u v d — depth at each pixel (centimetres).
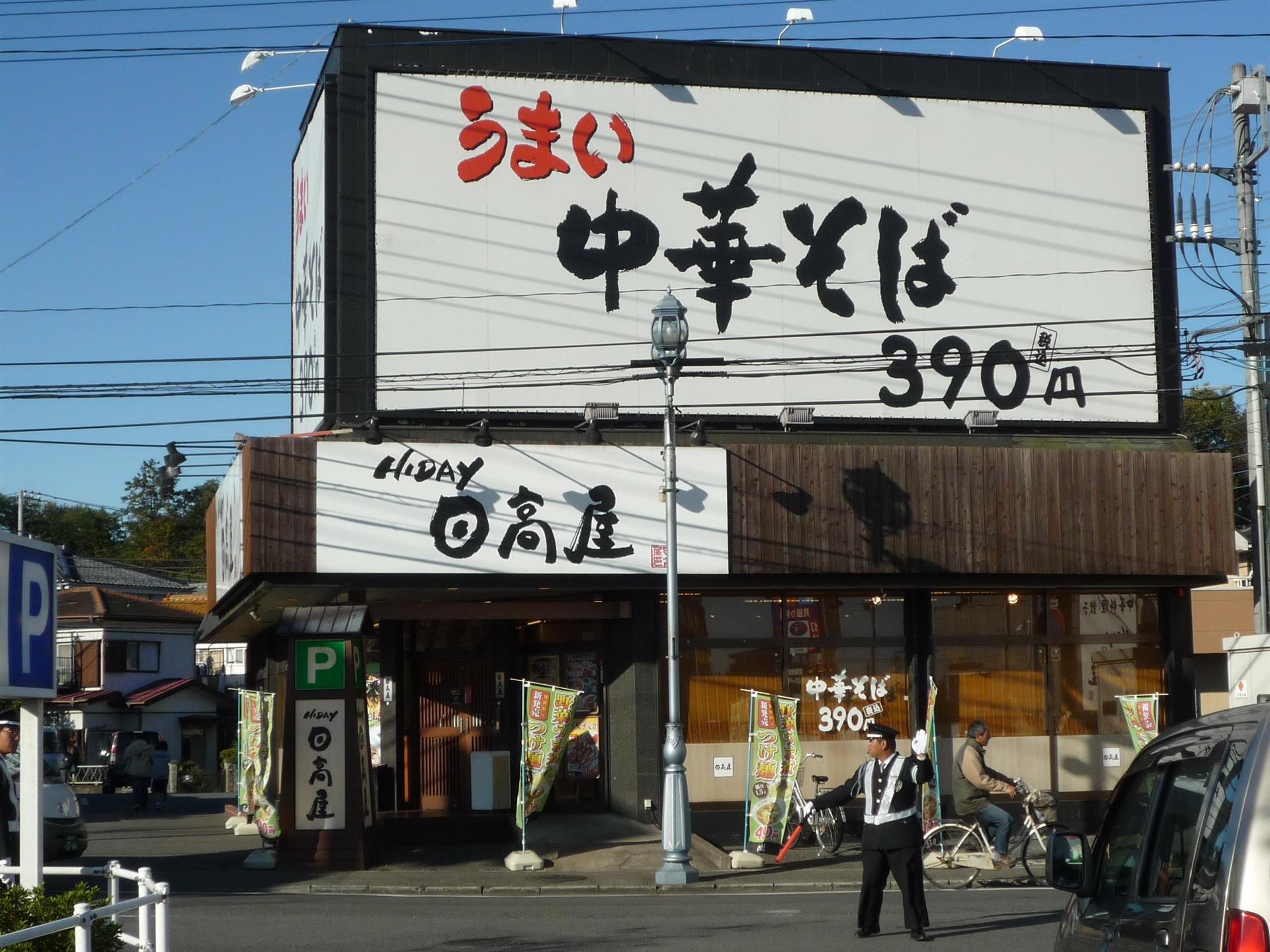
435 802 2352
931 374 2258
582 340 2136
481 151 2131
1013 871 1784
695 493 2081
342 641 1914
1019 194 2314
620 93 2180
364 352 2075
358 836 1878
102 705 5347
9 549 789
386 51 2117
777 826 1912
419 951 1214
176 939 1286
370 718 2427
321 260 2189
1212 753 538
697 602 2144
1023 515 2183
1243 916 462
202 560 7788
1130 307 2339
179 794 4566
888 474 2145
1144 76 2391
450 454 2014
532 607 2117
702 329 2181
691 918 1437
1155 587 2278
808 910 1496
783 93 2238
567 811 2233
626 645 2156
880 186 2259
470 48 2139
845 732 2156
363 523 1973
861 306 2239
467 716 2372
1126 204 2356
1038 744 2211
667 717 2114
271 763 2020
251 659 3062
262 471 1947
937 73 2303
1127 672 2266
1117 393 2264
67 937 745
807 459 2120
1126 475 2225
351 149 2094
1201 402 4609
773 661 2152
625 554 2056
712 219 2194
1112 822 645
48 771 2045
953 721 2189
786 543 2098
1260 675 1912
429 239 2105
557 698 1916
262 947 1234
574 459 2056
